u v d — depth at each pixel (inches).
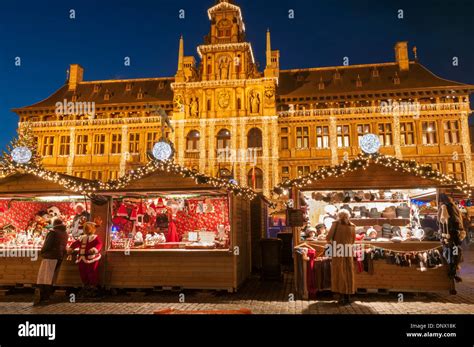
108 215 416.8
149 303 350.6
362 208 444.1
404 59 1454.2
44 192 418.3
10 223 485.1
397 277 369.4
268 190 1250.6
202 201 476.7
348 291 330.6
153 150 421.7
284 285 446.6
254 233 578.6
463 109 1254.3
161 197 450.9
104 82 1627.7
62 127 1440.7
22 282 410.0
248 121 1311.5
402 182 381.1
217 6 1425.9
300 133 1342.3
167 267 396.8
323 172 387.2
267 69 1339.8
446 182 369.7
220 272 390.0
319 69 1535.4
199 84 1349.7
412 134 1282.0
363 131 1305.4
